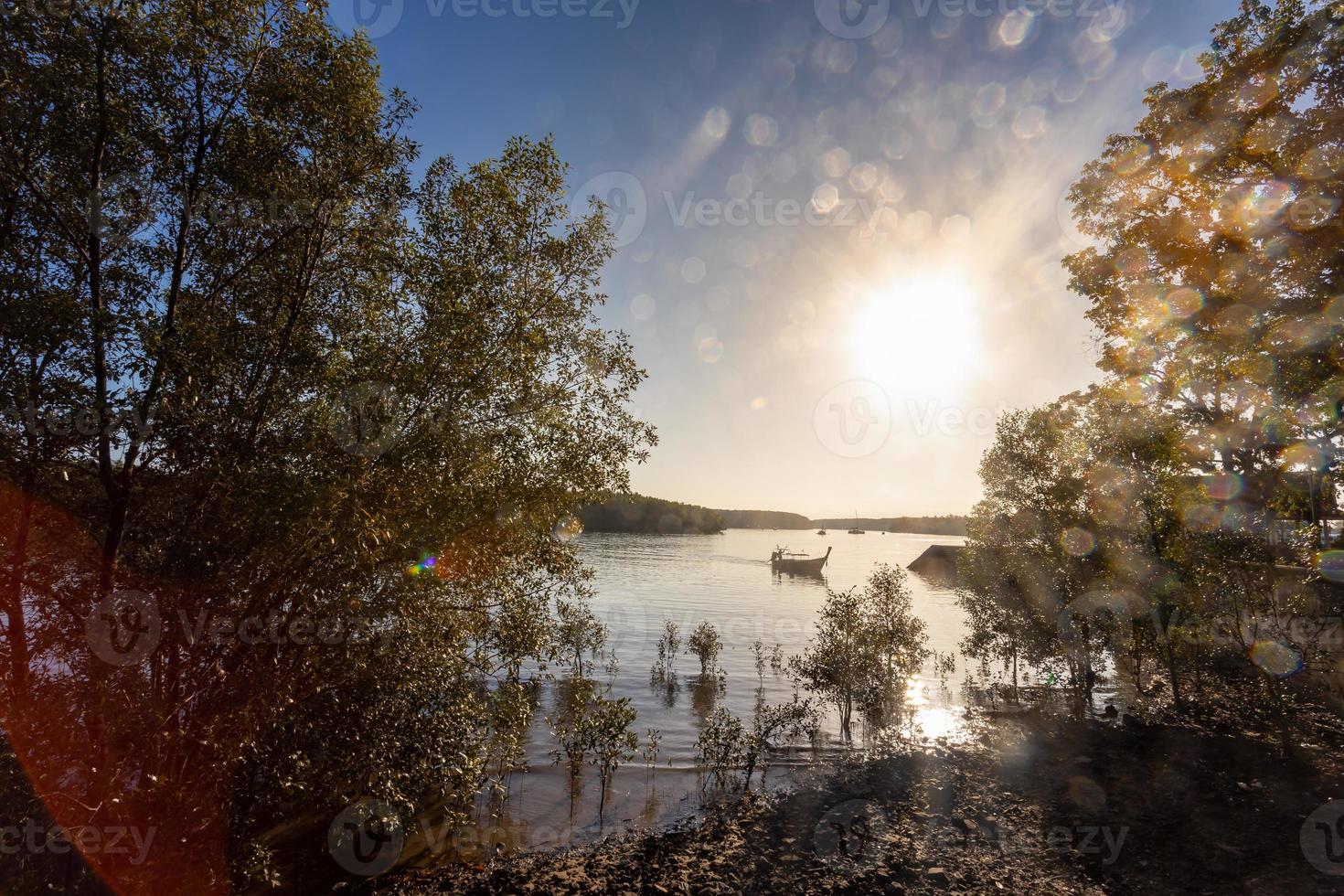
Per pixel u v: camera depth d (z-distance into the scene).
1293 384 12.91
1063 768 14.57
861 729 20.00
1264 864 9.02
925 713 21.86
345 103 8.38
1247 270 14.28
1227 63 14.55
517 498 9.86
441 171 9.75
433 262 9.33
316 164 8.57
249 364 7.91
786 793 14.30
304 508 6.59
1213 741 14.61
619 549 132.88
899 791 13.99
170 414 6.57
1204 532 14.92
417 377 8.32
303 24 8.19
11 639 6.26
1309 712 15.57
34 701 6.29
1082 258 18.53
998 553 22.58
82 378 6.29
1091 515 18.56
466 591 10.23
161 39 7.00
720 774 15.55
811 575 92.38
